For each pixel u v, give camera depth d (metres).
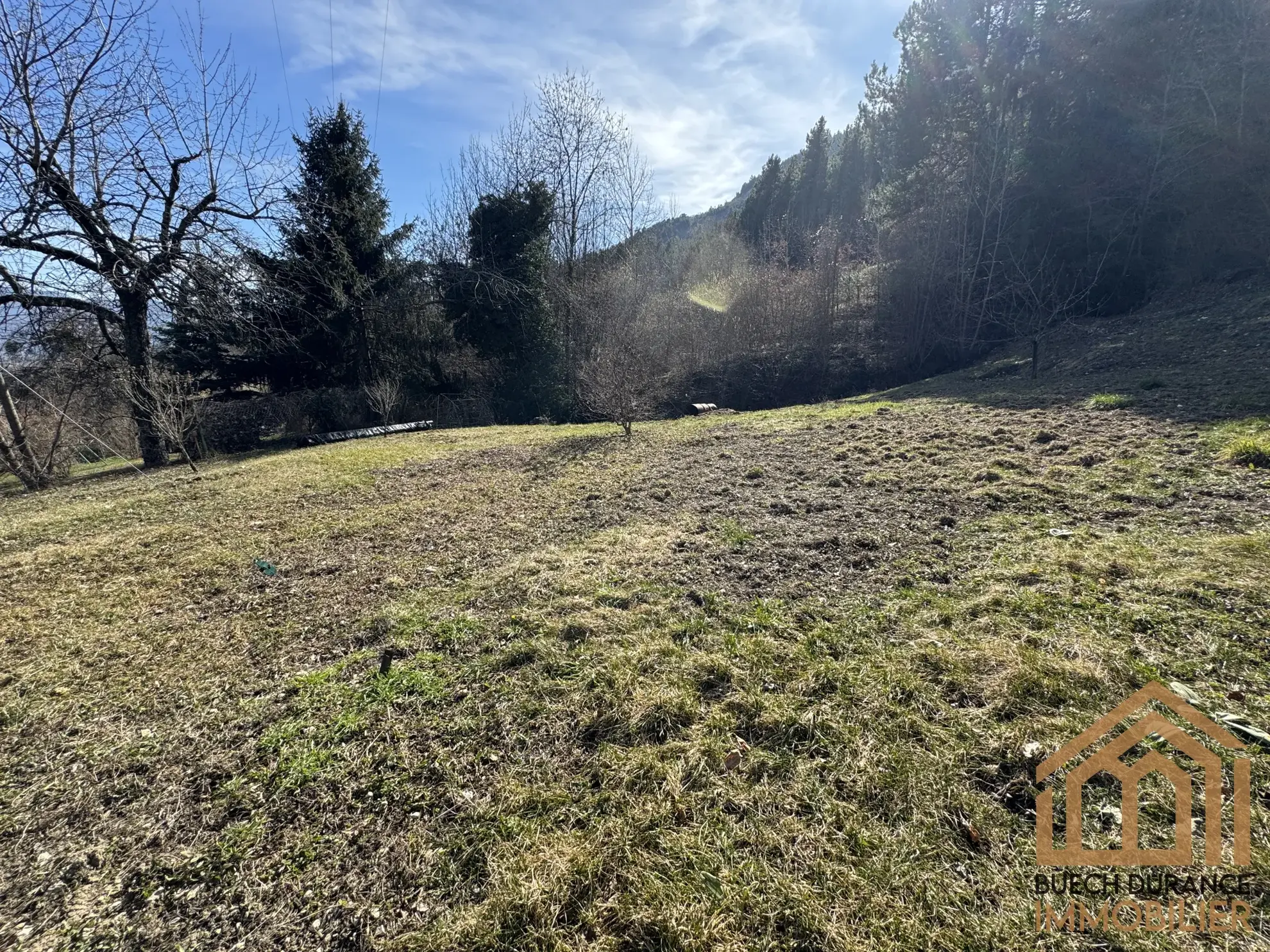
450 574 3.62
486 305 15.45
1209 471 3.79
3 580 3.95
